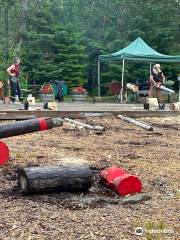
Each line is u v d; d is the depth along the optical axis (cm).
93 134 923
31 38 3012
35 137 848
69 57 2948
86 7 3800
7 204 448
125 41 3238
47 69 2917
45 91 1961
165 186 539
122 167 627
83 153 715
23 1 3203
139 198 478
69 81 2934
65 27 3045
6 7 3134
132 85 2167
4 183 520
